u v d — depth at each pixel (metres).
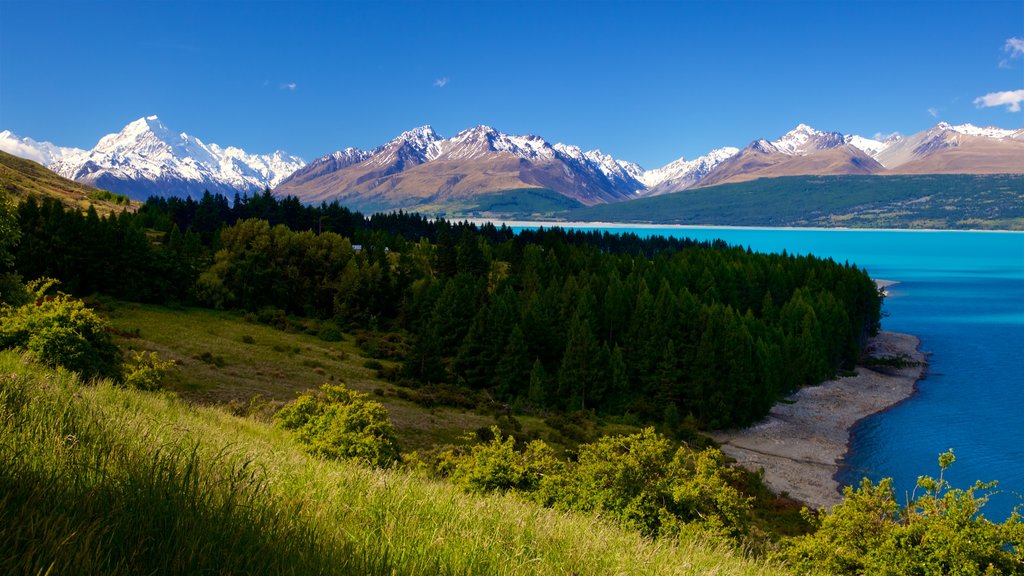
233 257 116.50
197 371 66.75
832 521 18.39
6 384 7.74
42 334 29.39
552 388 87.00
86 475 4.54
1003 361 120.56
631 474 21.50
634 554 9.02
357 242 186.50
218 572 3.72
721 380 81.44
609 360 86.94
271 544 4.29
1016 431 78.62
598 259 164.25
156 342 77.81
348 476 9.06
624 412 84.44
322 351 93.31
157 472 4.79
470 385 91.62
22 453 4.58
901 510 17.88
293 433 28.69
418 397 72.75
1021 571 15.89
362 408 27.97
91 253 95.56
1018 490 60.12
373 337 110.69
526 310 97.69
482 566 5.84
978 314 182.12
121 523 3.82
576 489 22.34
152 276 102.19
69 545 3.34
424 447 51.78
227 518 4.40
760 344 91.75
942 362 120.94
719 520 20.70
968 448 72.75
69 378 14.96
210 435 10.92
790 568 17.23
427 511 7.89
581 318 103.31
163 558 3.63
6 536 3.30
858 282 136.38
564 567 6.93
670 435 74.06
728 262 151.25
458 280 123.75
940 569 16.09
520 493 22.47
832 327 110.25
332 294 122.88
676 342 89.94
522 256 167.62
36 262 91.62
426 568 5.15
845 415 87.75
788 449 73.94
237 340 89.19
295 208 191.62
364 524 6.08
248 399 57.84
